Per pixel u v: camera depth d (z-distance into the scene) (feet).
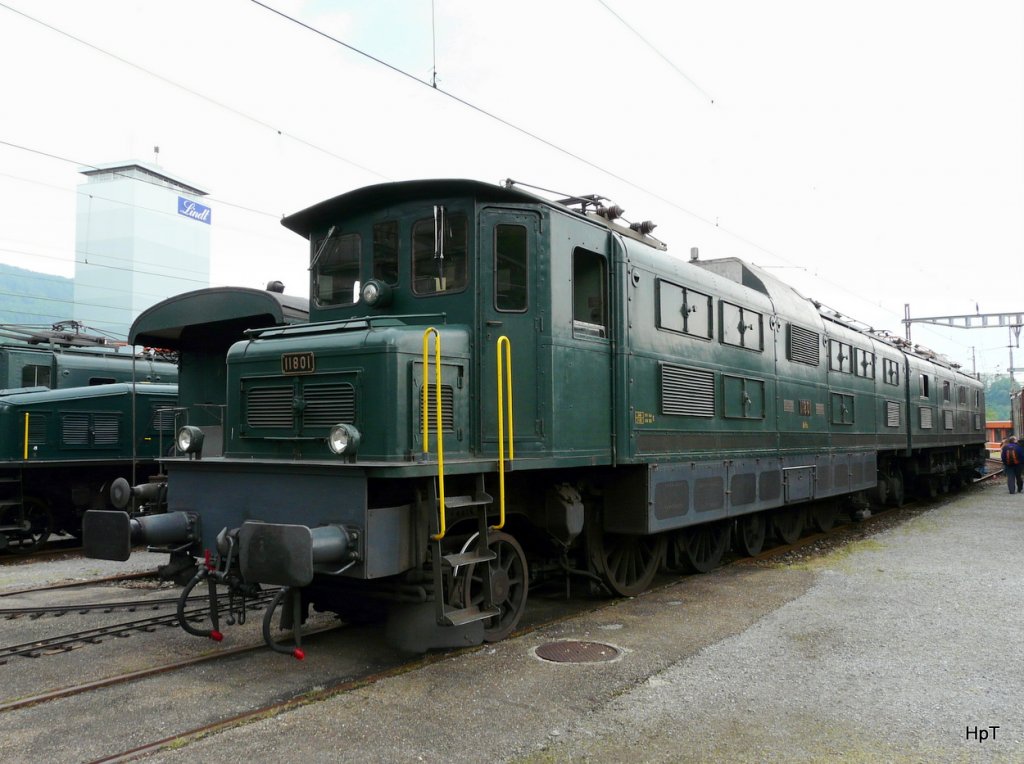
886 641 20.20
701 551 31.86
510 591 21.53
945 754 13.44
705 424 29.35
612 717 15.02
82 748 13.93
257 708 15.87
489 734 14.24
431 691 16.44
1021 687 16.76
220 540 18.47
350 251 22.59
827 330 42.98
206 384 35.04
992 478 95.09
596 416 23.20
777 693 16.35
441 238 20.58
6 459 39.50
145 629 22.13
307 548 15.69
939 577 28.68
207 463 19.61
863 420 48.14
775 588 27.20
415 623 19.70
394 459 17.60
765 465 34.06
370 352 18.10
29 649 20.36
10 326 48.67
